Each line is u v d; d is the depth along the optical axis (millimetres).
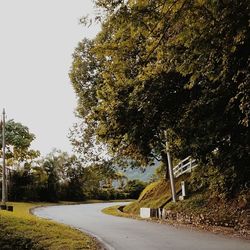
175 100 18203
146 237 16938
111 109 20031
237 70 12844
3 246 14727
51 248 14055
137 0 10250
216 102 16000
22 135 58344
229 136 17031
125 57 15688
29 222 17984
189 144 18828
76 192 66062
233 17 10430
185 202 26328
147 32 10781
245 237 16266
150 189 37312
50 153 71750
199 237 16594
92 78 41094
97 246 14516
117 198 74000
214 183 20312
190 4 10078
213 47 11523
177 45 13094
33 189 56219
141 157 23000
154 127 19438
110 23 10852
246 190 19562
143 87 18156
